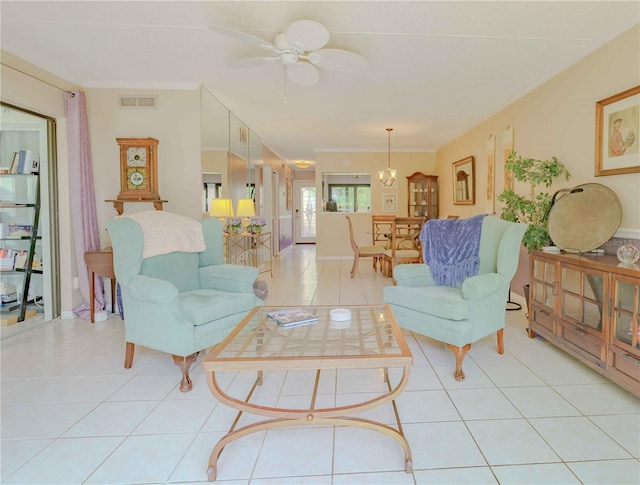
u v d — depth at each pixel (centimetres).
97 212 380
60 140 354
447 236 300
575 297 237
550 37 271
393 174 682
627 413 185
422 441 165
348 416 184
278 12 239
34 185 374
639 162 243
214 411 193
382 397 151
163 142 379
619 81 263
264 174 738
